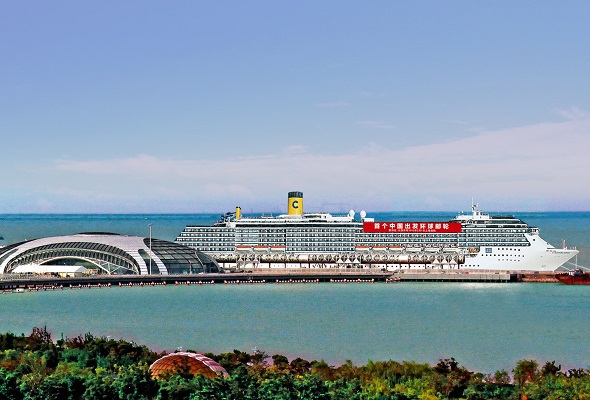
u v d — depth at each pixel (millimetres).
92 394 133875
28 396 134500
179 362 150125
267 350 189125
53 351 167375
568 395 139000
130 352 169750
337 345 195000
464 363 176625
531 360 168125
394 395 134875
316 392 134625
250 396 132750
